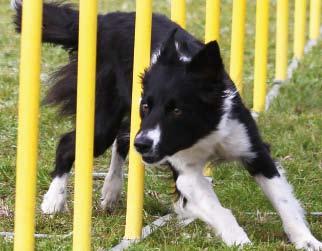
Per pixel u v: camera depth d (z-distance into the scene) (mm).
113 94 10375
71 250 8805
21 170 7719
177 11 11023
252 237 9164
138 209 9164
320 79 17500
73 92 11250
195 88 8758
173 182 9492
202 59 8734
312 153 13109
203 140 9016
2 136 13984
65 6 11211
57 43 11180
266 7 15164
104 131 10461
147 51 8961
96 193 11398
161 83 8719
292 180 11711
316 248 8812
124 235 9375
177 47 9172
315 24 20984
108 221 10062
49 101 11539
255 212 10391
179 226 9727
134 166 9062
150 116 8633
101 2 26000
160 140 8562
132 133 9016
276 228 9656
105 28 10523
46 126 14203
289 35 22516
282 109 15609
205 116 8883
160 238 9320
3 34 21922
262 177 9469
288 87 16797
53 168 11930
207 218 8922
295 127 14266
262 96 15344
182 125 8758
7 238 9273
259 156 9406
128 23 10391
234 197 10914
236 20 13859
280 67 17438
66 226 9945
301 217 9266
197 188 9062
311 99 16062
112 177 10898
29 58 7613
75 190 8102
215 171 11867
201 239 9188
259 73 15266
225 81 9031
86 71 7984
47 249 8883
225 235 8805
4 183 11836
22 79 7645
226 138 9156
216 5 12328
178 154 9039
